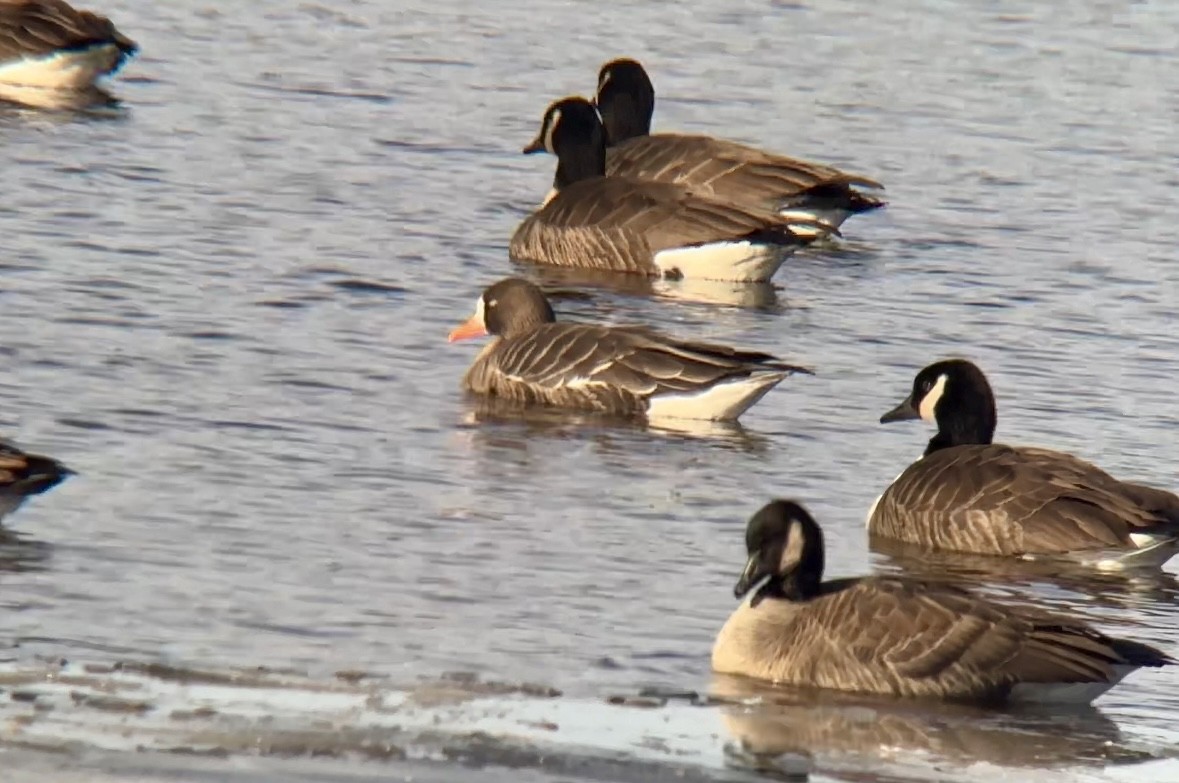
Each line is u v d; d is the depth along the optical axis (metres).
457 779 11.18
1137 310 23.20
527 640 13.32
